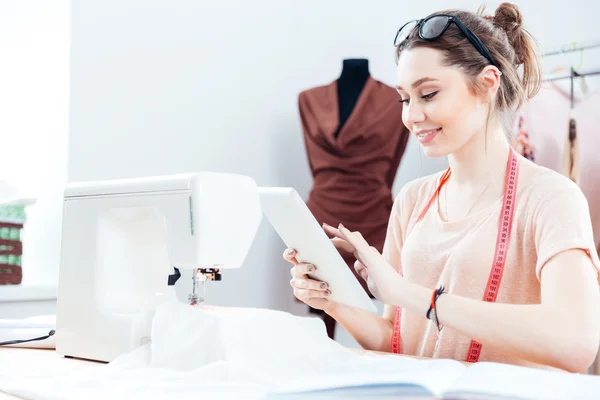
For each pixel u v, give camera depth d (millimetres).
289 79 3102
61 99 2346
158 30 2617
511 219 1330
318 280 1257
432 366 877
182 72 2705
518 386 679
